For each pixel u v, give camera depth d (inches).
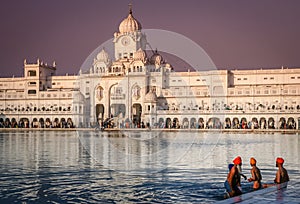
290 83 6136.8
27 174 1418.6
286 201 773.9
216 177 1341.0
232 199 783.7
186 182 1248.8
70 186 1197.1
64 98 6264.8
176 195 1069.8
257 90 5762.8
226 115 5536.4
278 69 6205.7
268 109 5462.6
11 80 7007.9
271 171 1493.6
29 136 4013.3
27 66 6604.3
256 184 1112.2
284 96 5639.8
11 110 6343.5
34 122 6190.9
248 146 2719.0
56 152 2257.6
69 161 1806.1
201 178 1321.4
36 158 1941.4
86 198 1048.8
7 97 6501.0
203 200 1015.0
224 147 2620.6
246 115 5482.3
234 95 5836.6
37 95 6387.8
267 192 861.8
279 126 5364.2
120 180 1286.9
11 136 4023.1
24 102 6441.9
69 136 4018.2
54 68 7101.4
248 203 752.3
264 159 1889.8
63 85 6825.8
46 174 1414.9
